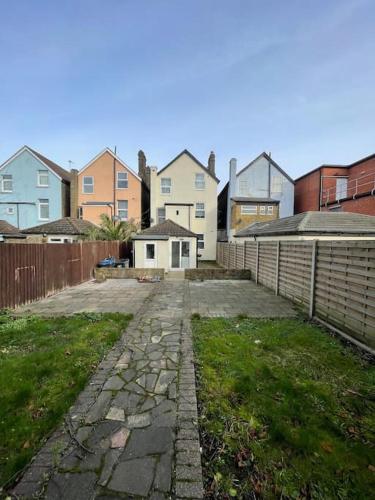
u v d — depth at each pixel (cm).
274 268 838
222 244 1831
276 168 2331
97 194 2114
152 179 2155
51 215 2061
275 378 305
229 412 249
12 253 627
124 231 1709
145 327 491
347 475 181
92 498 167
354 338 417
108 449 205
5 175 2044
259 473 185
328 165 2016
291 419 236
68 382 299
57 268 832
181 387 292
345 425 230
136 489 173
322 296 520
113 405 260
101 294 807
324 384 294
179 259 1588
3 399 263
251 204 2150
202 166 2192
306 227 1009
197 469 188
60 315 572
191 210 2173
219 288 902
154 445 210
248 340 422
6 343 411
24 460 193
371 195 1512
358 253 416
